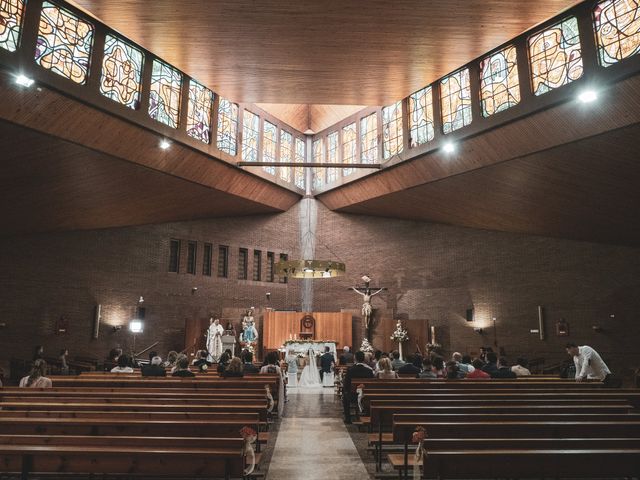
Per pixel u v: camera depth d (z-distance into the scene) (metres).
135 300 17.83
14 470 3.84
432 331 18.91
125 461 3.80
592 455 3.55
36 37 10.96
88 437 3.85
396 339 18.97
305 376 15.50
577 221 15.09
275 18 10.94
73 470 3.82
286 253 22.22
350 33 11.59
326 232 22.36
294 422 8.66
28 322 15.38
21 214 14.14
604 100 10.95
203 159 16.30
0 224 14.24
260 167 19.23
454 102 15.35
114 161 13.65
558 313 16.38
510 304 17.56
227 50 12.59
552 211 15.14
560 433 4.39
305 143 22.59
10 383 13.29
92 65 12.33
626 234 14.55
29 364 13.76
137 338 17.72
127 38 13.30
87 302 16.70
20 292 15.34
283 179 21.19
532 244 17.36
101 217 16.39
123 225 17.77
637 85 10.34
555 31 12.24
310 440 7.22
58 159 12.45
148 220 18.14
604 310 15.42
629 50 10.55
